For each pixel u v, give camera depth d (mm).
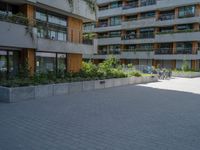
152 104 11055
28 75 13891
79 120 7816
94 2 22359
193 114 9094
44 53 18328
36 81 12703
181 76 33500
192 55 37281
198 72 35031
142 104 10992
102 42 48312
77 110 9297
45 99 11641
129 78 20312
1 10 15531
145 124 7516
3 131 6480
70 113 8758
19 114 8414
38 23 16484
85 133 6465
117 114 8797
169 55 39656
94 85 16094
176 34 38531
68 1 18688
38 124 7227
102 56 47094
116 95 13648
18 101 10914
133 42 44344
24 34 14602
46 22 17688
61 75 15688
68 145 5535
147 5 42594
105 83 17250
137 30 45031
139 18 44750
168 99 12664
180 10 39844
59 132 6496
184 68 35875
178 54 38656
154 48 42156
